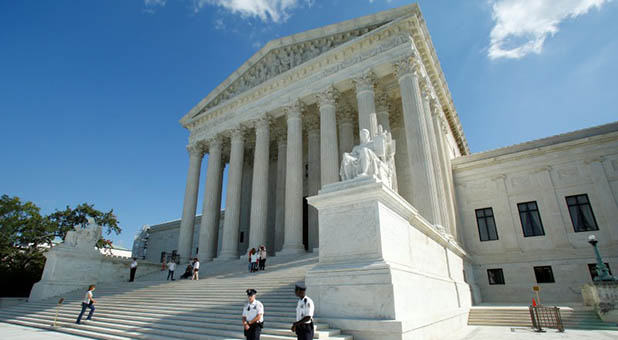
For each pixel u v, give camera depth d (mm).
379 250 9547
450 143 37406
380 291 9023
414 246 12383
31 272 34188
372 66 27406
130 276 29344
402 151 31828
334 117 28891
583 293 21016
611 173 25688
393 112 32656
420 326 9977
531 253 26672
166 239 56812
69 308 19141
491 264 27797
